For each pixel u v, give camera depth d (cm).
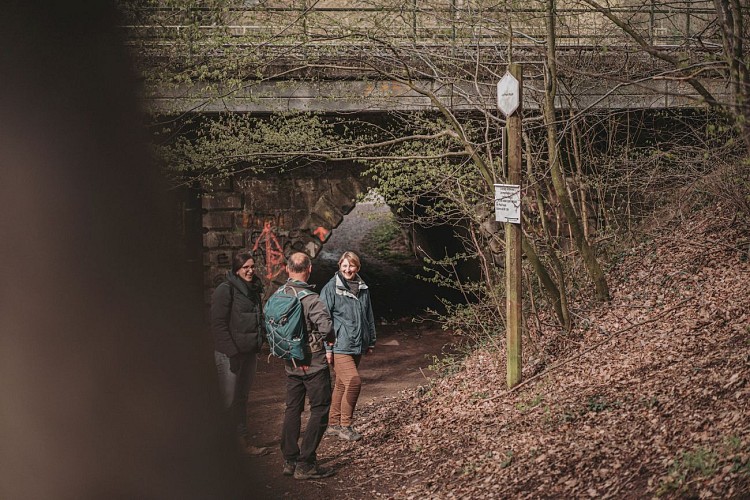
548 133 912
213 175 1405
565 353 872
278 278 1586
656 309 896
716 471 469
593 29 1154
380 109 1257
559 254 1056
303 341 697
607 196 1240
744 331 716
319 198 1573
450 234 1900
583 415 677
